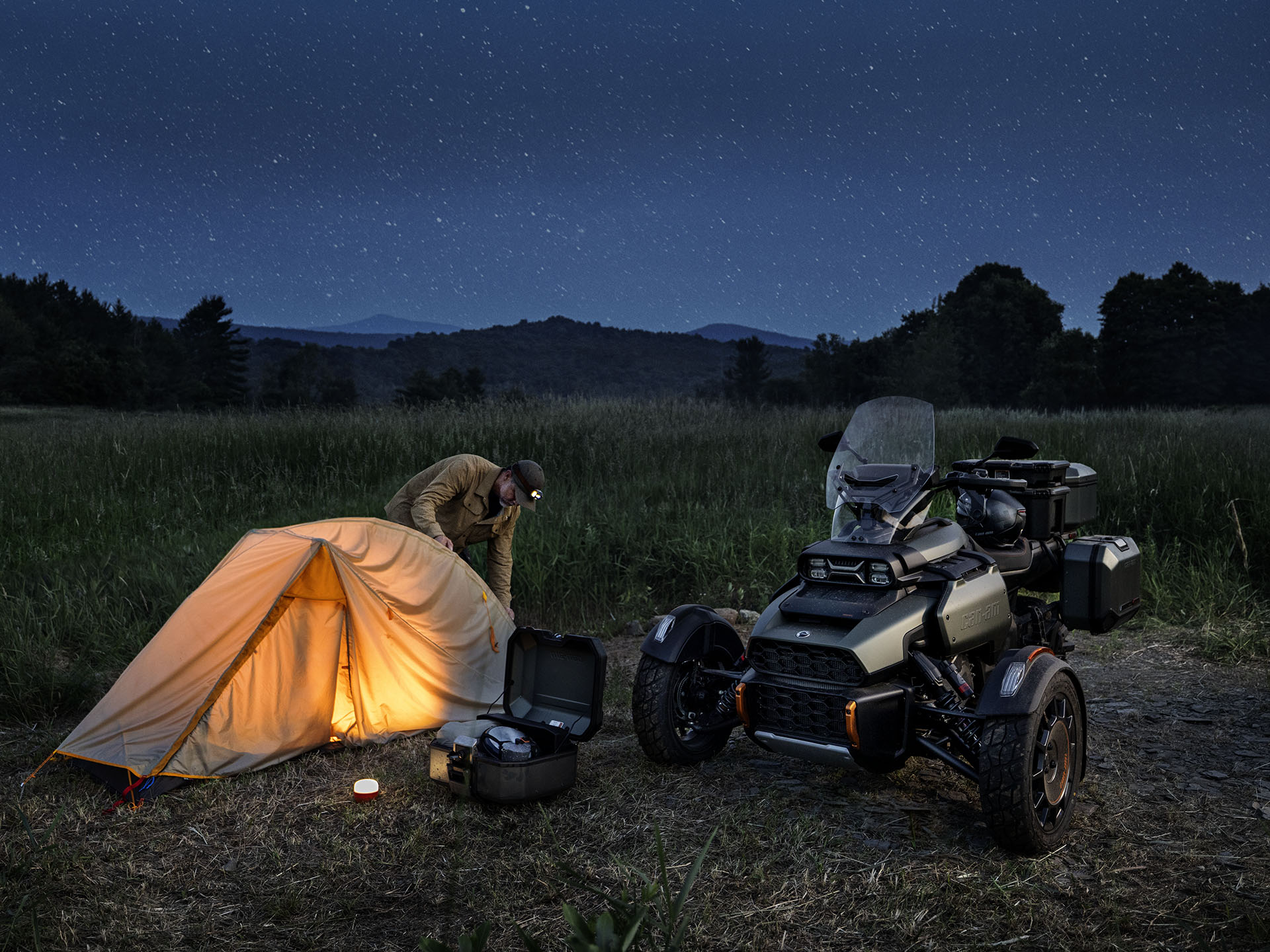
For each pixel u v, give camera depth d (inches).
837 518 157.4
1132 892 116.3
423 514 204.2
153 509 372.8
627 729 187.9
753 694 141.7
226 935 112.1
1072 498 186.9
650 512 358.9
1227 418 690.2
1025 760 121.9
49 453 466.9
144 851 134.6
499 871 126.3
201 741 162.1
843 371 2896.2
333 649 180.9
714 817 141.9
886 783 154.9
